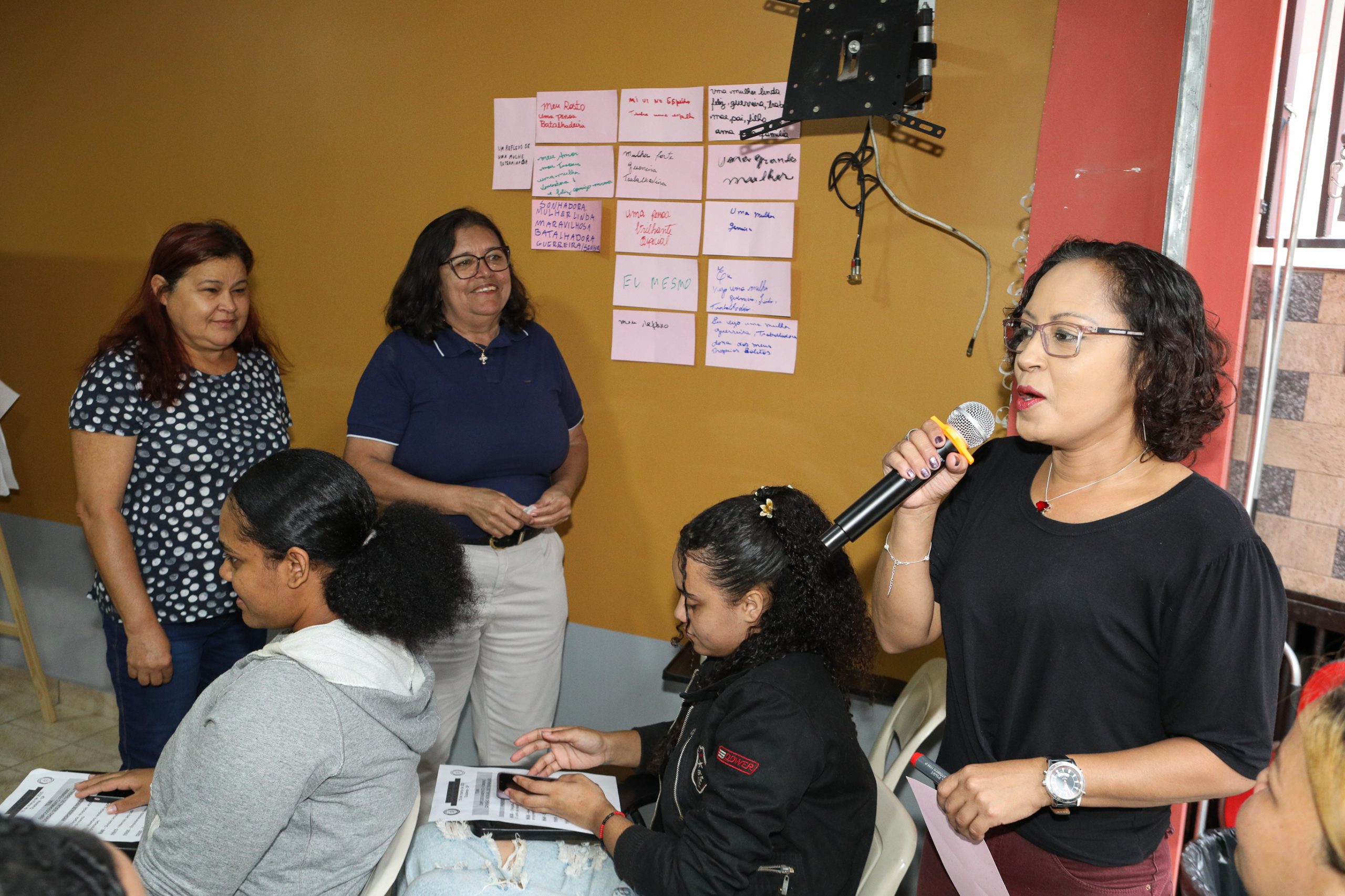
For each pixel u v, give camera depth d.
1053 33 1.90
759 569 1.37
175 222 2.95
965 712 1.32
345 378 2.83
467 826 1.56
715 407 2.39
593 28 2.34
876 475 2.24
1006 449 1.39
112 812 1.51
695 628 1.44
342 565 1.34
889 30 1.92
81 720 3.24
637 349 2.45
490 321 2.19
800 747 1.30
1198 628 1.08
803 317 2.25
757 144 2.22
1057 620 1.17
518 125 2.47
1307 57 1.81
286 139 2.75
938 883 1.45
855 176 2.14
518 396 2.23
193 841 1.17
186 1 2.78
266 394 2.14
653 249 2.38
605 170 2.39
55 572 3.32
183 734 1.29
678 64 2.27
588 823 1.52
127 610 1.88
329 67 2.65
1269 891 0.63
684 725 1.55
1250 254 1.60
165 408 1.91
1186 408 1.11
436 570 1.37
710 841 1.30
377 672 1.31
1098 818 1.21
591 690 2.68
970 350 2.10
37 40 2.99
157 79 2.87
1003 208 2.01
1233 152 1.58
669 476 2.47
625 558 2.57
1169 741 1.11
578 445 2.45
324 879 1.28
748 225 2.27
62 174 3.07
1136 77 1.75
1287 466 1.96
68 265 3.12
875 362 2.20
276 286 2.86
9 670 3.51
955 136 2.02
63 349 3.19
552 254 2.50
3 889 0.50
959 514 1.40
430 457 2.19
